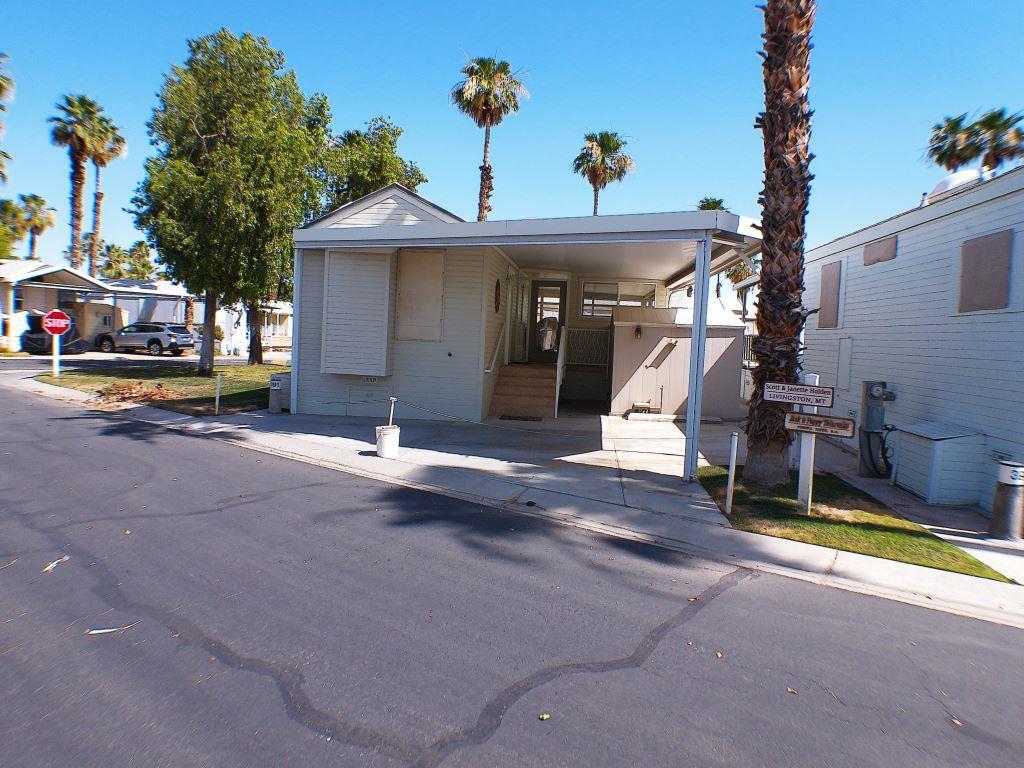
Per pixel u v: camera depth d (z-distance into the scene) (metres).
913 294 10.30
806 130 8.01
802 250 8.17
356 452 10.16
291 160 19.36
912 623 4.83
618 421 14.20
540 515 7.28
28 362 24.23
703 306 8.88
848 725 3.40
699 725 3.33
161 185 17.59
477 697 3.49
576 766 2.93
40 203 39.88
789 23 7.84
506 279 15.39
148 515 6.46
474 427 12.99
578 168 34.16
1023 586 5.61
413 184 29.81
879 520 7.32
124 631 4.04
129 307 36.66
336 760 2.89
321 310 13.90
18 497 6.90
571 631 4.38
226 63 19.27
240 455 9.72
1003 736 3.36
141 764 2.80
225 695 3.38
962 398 8.85
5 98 21.62
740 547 6.39
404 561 5.55
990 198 8.27
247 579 4.96
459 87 27.88
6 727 3.03
